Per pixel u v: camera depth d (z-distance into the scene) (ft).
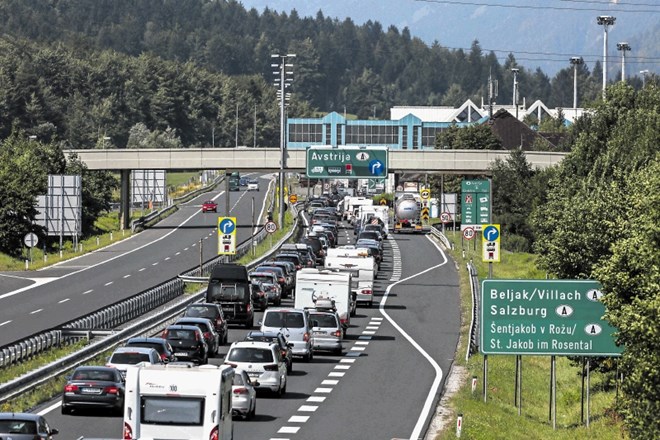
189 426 217.56
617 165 554.46
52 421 281.54
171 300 576.20
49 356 376.89
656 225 260.21
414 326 539.29
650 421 257.14
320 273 504.02
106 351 387.14
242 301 504.84
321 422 294.87
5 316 521.24
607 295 276.62
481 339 337.52
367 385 366.43
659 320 246.47
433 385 369.91
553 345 335.88
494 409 338.54
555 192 597.11
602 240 385.29
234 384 291.17
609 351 334.44
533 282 336.29
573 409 391.24
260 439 267.39
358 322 553.64
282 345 375.04
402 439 271.69
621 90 649.61
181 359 378.94
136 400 217.97
